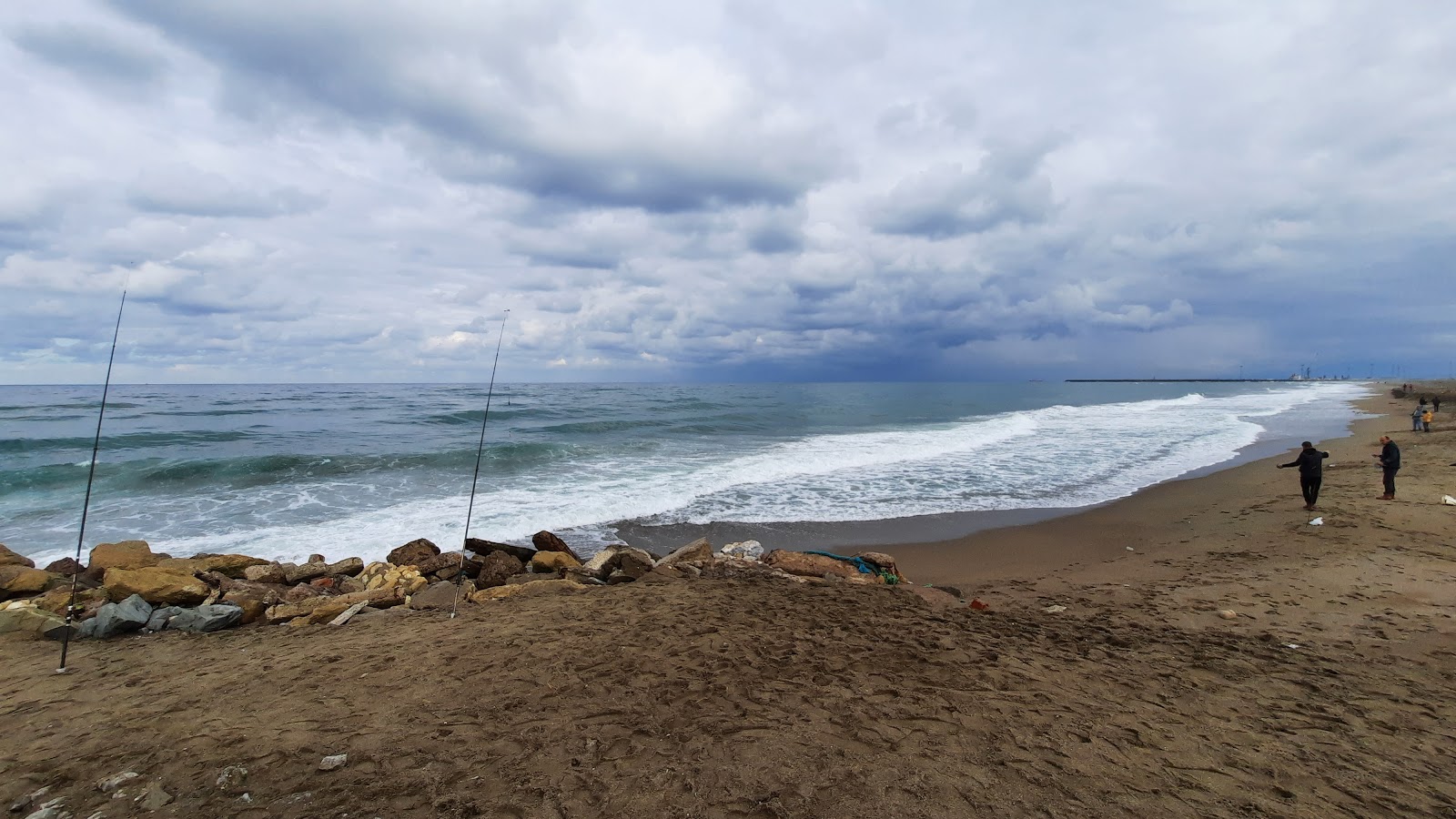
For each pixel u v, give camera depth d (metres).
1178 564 10.19
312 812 3.04
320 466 18.64
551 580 8.54
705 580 8.55
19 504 14.16
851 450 24.31
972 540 12.59
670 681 4.78
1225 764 3.68
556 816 3.01
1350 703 4.70
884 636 5.94
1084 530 13.16
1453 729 4.28
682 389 90.44
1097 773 3.50
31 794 3.31
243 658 5.81
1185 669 5.40
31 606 7.00
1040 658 5.48
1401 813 3.20
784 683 4.72
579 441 24.91
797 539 12.72
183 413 34.16
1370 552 9.84
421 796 3.18
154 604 7.48
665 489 16.64
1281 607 7.63
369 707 4.38
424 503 14.55
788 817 3.00
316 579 9.14
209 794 3.23
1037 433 30.83
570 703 4.38
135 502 14.45
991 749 3.74
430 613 7.35
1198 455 23.31
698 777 3.36
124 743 3.91
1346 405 51.44
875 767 3.48
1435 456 18.64
